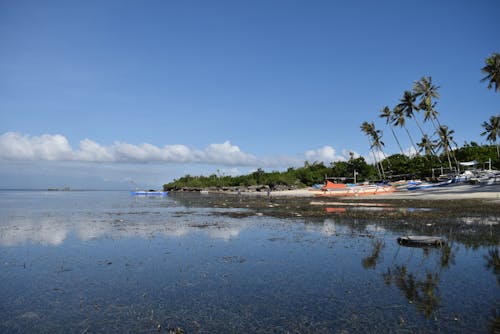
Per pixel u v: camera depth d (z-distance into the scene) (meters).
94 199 74.38
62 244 16.44
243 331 6.96
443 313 7.74
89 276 10.97
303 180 128.88
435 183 70.38
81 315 7.86
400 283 10.02
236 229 21.45
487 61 53.53
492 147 91.62
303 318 7.57
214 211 36.06
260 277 10.74
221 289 9.64
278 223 24.47
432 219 24.86
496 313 7.71
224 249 15.10
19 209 40.00
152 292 9.41
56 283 10.27
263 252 14.41
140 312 8.02
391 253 13.96
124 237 18.44
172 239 17.78
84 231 20.73
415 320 7.38
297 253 14.18
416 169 92.38
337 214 30.50
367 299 8.71
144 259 13.23
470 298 8.68
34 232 20.31
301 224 23.80
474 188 56.78
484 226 20.94
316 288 9.65
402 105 77.25
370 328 7.02
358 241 16.81
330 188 72.75
